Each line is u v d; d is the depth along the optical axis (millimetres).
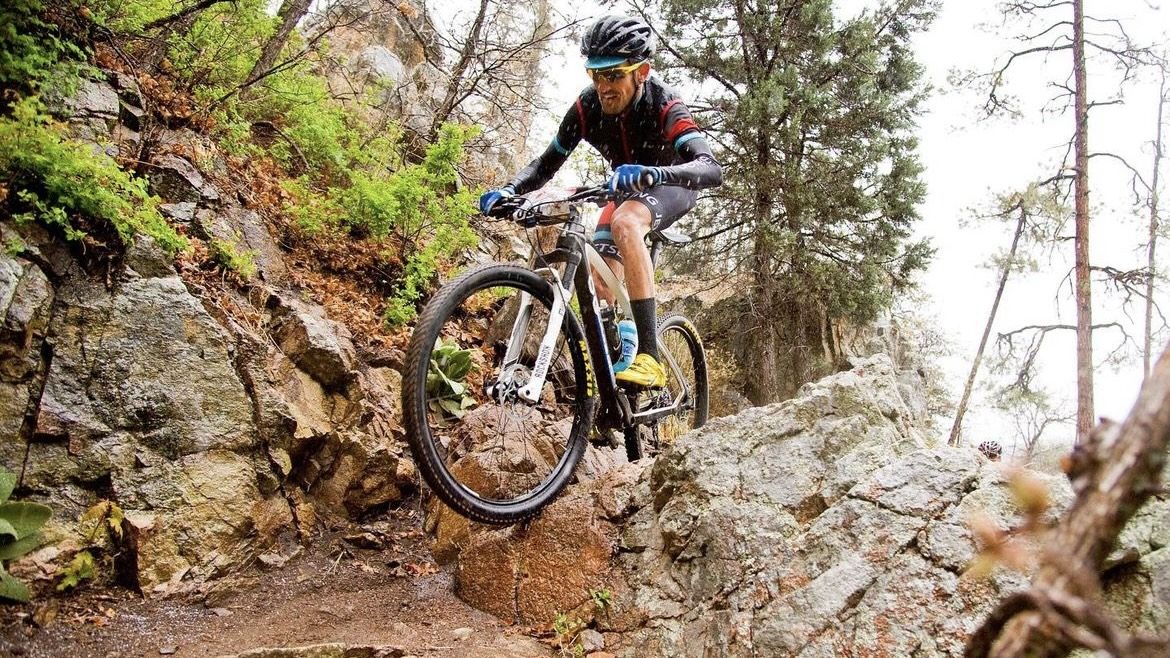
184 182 4836
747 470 3137
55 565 2938
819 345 13805
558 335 3293
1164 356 568
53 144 3500
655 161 3477
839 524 2795
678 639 2889
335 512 3926
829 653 2537
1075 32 13078
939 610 2471
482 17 8930
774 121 12211
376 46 9984
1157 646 475
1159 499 2381
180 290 3709
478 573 3406
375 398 4484
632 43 3217
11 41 3984
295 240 5531
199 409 3535
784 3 12828
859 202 12375
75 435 3205
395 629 3111
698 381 4715
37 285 3314
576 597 3189
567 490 3549
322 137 6410
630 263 3344
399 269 5867
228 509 3438
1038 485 540
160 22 5633
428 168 6262
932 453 2836
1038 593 504
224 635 2967
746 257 13219
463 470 3766
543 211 3250
